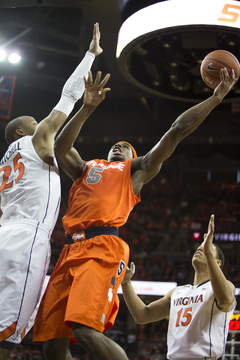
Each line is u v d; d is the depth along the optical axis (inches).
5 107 556.4
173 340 114.3
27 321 90.3
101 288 87.0
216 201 876.0
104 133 936.9
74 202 103.1
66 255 97.5
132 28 280.5
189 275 658.2
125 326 624.4
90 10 418.6
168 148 102.5
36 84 804.6
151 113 816.3
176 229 800.9
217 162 977.5
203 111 104.0
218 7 246.4
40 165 99.3
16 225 93.4
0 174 103.6
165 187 944.3
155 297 590.6
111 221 96.7
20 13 543.2
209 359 105.7
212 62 129.3
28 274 90.0
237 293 529.3
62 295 94.0
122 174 104.0
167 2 255.6
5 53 534.3
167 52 316.8
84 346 82.4
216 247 128.1
